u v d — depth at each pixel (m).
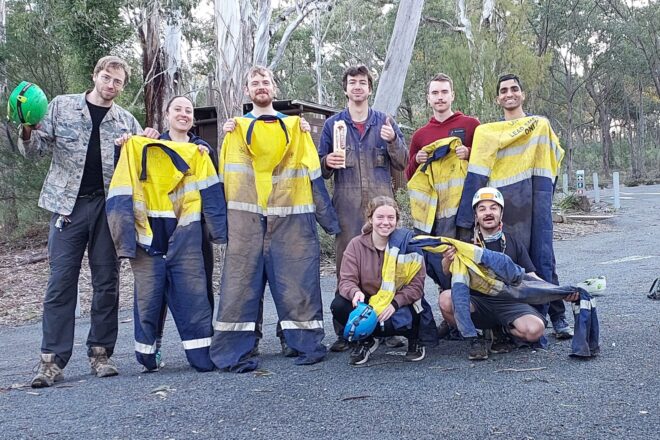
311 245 5.29
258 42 14.98
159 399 4.21
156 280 5.05
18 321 8.98
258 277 5.20
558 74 50.91
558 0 39.28
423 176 5.65
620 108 64.62
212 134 15.77
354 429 3.46
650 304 6.37
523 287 4.79
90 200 5.08
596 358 4.60
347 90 5.59
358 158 5.56
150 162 5.12
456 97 19.62
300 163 5.33
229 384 4.51
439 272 5.47
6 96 16.86
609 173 58.94
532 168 5.31
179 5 16.86
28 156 5.07
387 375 4.50
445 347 5.30
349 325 4.66
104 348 5.16
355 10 36.44
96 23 16.83
